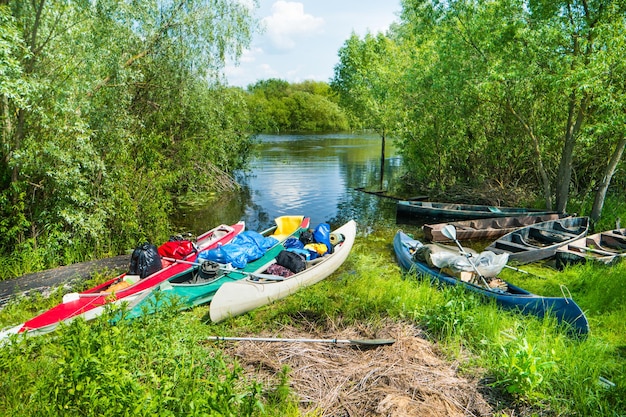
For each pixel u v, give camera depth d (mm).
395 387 4738
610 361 5129
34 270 8445
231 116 17172
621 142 10961
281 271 7922
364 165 25109
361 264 9328
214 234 9969
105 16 9375
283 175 21812
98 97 9805
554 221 10906
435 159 17328
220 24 12164
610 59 9031
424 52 15352
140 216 10484
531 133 12547
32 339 5234
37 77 8023
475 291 6789
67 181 8336
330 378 4910
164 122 13766
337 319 6363
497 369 4934
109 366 3883
